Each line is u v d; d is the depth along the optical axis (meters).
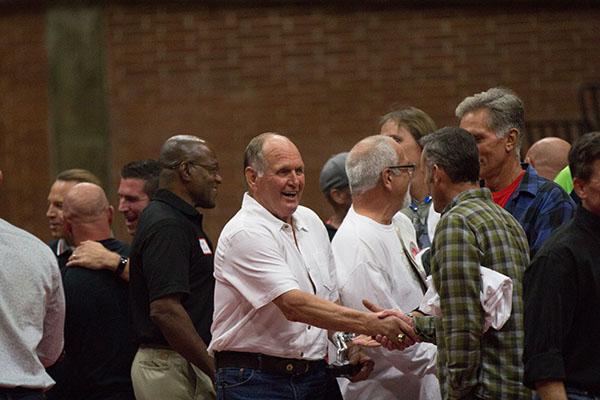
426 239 10.77
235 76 19.84
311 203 19.80
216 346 8.95
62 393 10.69
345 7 19.83
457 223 7.91
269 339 8.80
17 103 20.12
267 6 19.81
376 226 9.55
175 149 10.14
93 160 20.02
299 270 8.97
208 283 10.05
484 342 7.92
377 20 19.83
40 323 8.51
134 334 10.38
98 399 10.40
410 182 10.17
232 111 19.83
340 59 19.81
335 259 9.54
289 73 19.83
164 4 19.88
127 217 11.68
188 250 9.80
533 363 7.15
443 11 19.86
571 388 7.24
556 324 7.15
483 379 7.84
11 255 8.36
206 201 10.20
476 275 7.80
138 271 9.90
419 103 19.81
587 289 7.23
